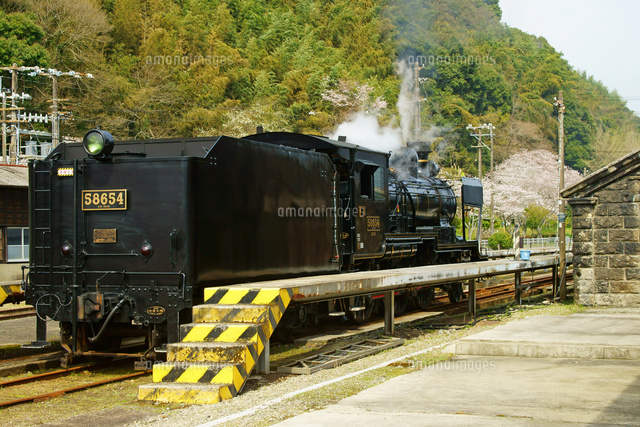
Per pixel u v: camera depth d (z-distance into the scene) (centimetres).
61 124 4347
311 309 1140
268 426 560
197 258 829
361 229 1309
